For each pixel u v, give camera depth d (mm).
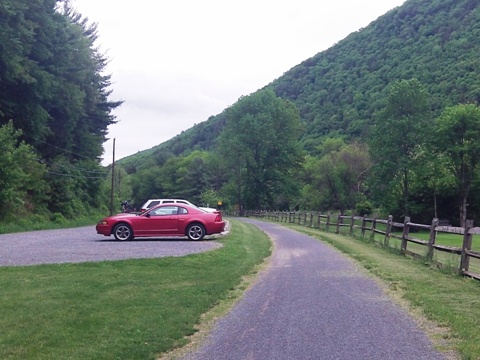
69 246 18797
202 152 137375
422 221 68875
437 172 67250
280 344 6602
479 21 108125
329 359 5977
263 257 15953
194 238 21594
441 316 7840
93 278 11359
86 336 6918
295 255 16625
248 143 78500
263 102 79438
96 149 56844
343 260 15188
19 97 39125
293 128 79625
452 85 91688
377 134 68312
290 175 80312
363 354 6141
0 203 32875
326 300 9312
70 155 52812
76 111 48344
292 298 9523
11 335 6930
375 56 127312
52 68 41938
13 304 8766
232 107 80500
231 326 7590
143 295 9625
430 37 117312
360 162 79875
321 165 80562
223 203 99250
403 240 16531
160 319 7824
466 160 68188
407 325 7492
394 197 67812
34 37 39969
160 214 21672
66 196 45531
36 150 44000
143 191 131750
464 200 68062
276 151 78938
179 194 124062
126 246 18672
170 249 17469
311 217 37812
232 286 10688
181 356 6254
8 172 32562
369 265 13711
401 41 125438
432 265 13492
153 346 6512
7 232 30188
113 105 62844
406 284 10758
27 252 16578
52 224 37625
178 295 9656
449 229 12883
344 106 116438
